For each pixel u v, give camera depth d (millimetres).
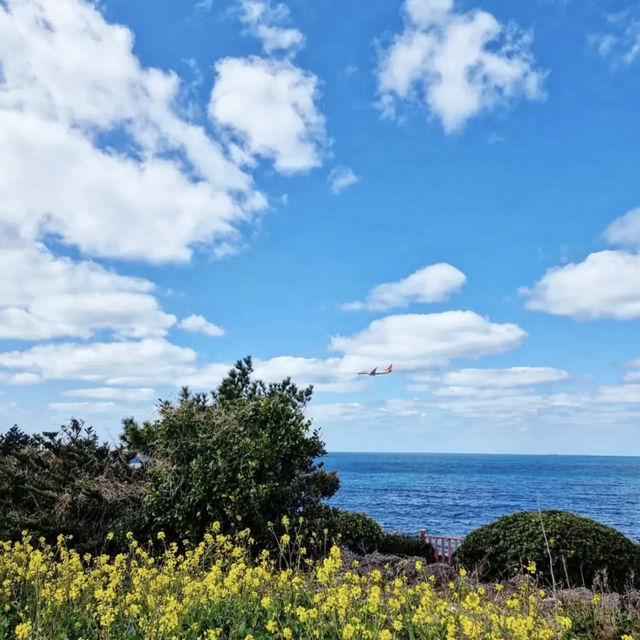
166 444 10617
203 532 9750
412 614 6238
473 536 11211
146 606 6391
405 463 180000
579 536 10164
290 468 10875
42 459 11469
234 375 13820
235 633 5684
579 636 6793
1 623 5785
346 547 11883
